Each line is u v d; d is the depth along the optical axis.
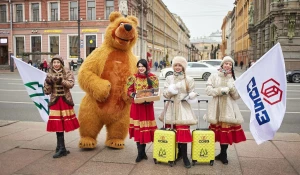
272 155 5.36
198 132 4.83
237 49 75.12
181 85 4.81
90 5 35.84
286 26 30.30
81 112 5.59
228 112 4.80
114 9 35.56
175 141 4.83
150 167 4.77
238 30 73.00
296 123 8.41
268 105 4.76
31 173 4.50
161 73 23.53
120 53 5.52
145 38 48.75
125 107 5.57
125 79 5.43
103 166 4.80
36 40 37.62
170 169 4.70
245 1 58.84
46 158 5.16
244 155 5.37
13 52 38.06
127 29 5.23
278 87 4.69
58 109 5.20
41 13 36.97
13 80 21.83
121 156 5.29
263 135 4.76
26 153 5.43
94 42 35.91
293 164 4.91
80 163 4.93
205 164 4.93
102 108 5.44
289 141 6.21
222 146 4.95
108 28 5.53
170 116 4.86
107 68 5.38
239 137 4.92
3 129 7.21
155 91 4.93
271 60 4.77
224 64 5.03
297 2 29.86
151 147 5.84
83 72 5.30
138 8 43.97
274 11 30.80
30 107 10.80
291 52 30.30
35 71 6.02
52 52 35.28
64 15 36.47
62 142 5.30
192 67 22.77
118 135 5.70
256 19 45.66
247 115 9.61
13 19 37.94
